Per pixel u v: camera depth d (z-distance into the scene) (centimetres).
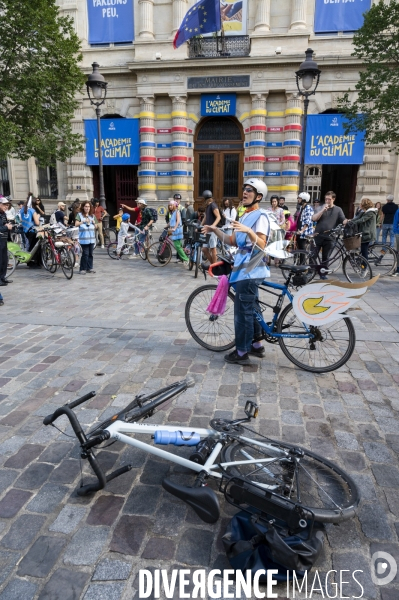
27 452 276
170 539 206
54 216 1257
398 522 218
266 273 399
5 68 1284
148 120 1819
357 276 912
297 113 1714
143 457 272
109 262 1181
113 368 412
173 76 1762
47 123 1370
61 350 462
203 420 316
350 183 1872
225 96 1769
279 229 392
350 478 223
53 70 1291
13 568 190
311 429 304
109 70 1827
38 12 1192
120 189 2055
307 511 186
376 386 377
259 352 443
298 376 398
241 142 1839
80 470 258
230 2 1717
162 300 700
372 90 1215
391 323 565
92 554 197
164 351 459
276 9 1705
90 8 1833
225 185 1881
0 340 496
